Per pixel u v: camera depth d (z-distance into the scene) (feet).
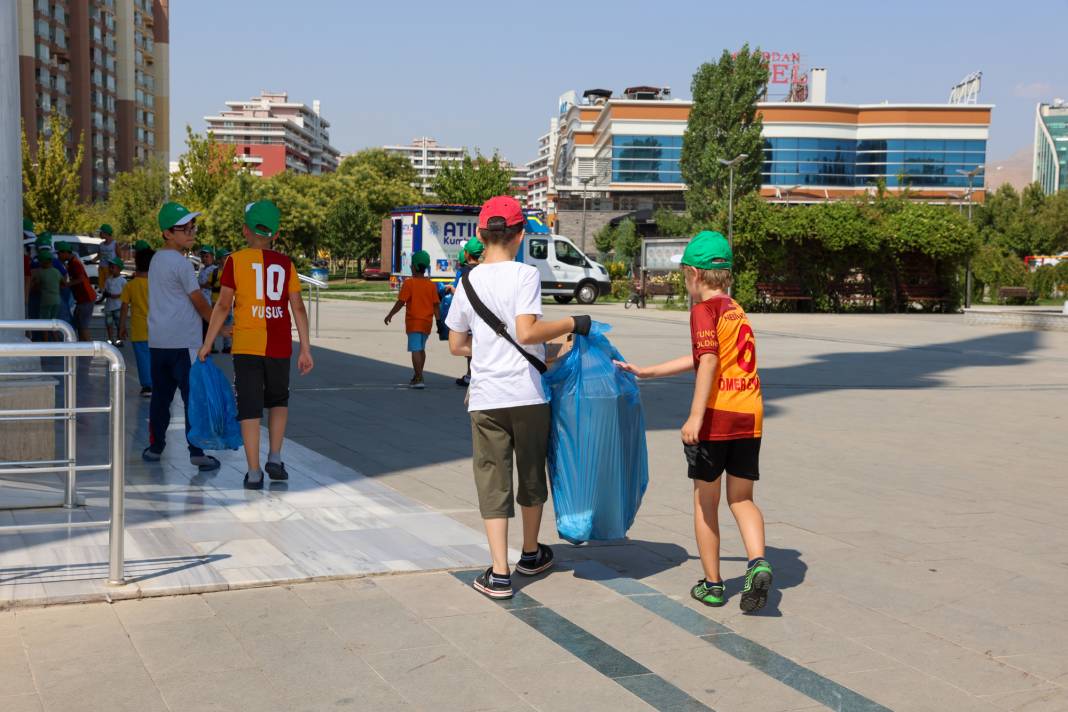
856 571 16.07
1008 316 88.53
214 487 20.83
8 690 10.59
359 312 95.96
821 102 322.96
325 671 11.34
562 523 14.85
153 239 241.14
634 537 18.07
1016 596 14.87
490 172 209.77
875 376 48.21
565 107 448.65
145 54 361.71
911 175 298.97
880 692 11.16
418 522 18.35
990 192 270.87
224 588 14.15
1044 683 11.50
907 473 24.80
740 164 217.36
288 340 21.12
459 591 14.44
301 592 14.16
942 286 116.16
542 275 120.16
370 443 26.91
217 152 210.59
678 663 11.91
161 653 11.73
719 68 221.05
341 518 18.44
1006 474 24.88
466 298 14.38
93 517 17.98
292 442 26.76
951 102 316.81
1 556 15.31
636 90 311.68
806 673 11.68
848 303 114.93
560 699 10.76
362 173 281.33
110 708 10.20
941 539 18.30
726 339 13.62
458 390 39.29
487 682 11.17
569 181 377.09
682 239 119.14
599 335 15.07
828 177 297.94
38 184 159.63
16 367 22.35
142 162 356.79
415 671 11.43
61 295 53.57
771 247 110.42
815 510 20.56
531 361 14.24
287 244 219.41
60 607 13.26
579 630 12.96
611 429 14.62
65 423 18.34
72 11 301.02
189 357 23.24
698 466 13.76
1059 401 39.60
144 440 26.21
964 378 47.98
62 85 293.43
